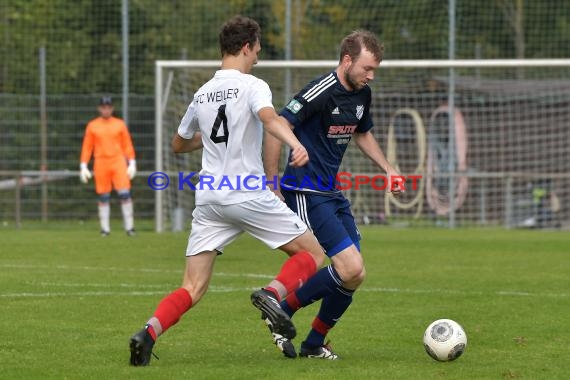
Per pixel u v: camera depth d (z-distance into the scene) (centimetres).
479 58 5906
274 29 6619
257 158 1803
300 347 2031
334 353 1959
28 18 6750
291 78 5684
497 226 5819
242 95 1778
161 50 6719
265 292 1766
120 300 2723
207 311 2538
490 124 5856
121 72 6744
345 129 1941
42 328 2252
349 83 1919
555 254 4156
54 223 6084
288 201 1939
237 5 6688
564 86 5781
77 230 5650
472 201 5844
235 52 1814
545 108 5838
